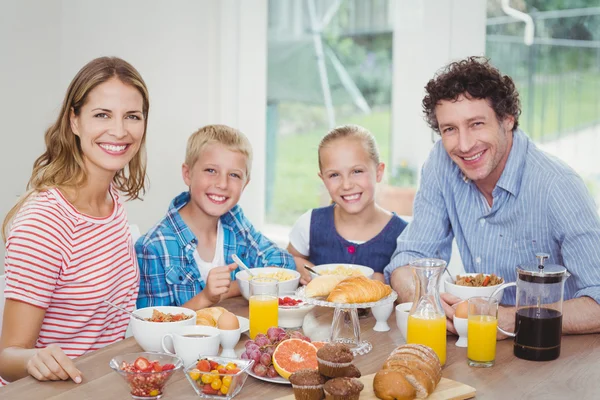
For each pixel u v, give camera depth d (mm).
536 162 1909
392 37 3297
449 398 1342
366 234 2562
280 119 3758
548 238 1928
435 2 3090
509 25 2977
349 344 1632
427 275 1545
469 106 1805
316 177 3646
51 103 3297
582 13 2820
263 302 1693
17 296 1681
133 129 1835
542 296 1567
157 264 2250
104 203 1923
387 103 3357
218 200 2367
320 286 1744
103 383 1441
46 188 1791
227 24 3631
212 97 3689
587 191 1859
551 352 1570
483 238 2045
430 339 1521
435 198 2148
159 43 3486
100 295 1822
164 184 3580
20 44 3158
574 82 2875
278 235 3791
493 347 1532
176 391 1396
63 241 1752
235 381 1356
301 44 3629
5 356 1586
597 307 1713
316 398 1316
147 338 1604
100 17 3377
